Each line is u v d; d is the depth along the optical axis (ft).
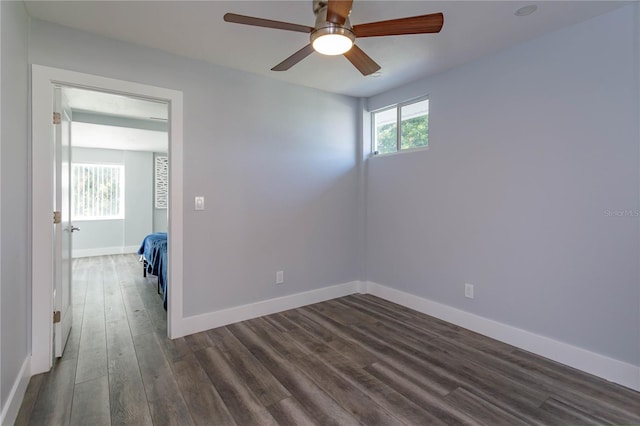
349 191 13.30
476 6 6.85
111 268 18.34
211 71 9.77
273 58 9.46
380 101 12.81
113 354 8.34
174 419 5.95
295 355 8.35
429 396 6.64
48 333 7.48
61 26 7.61
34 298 7.29
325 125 12.50
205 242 9.82
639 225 6.81
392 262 12.53
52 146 7.56
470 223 9.89
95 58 8.01
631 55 6.82
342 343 9.04
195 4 6.82
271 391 6.81
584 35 7.47
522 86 8.58
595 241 7.41
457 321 10.29
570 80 7.71
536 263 8.42
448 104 10.39
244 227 10.59
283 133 11.39
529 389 6.88
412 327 10.14
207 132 9.75
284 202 11.50
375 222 13.21
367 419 5.95
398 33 5.96
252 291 10.84
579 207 7.64
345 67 10.12
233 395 6.67
